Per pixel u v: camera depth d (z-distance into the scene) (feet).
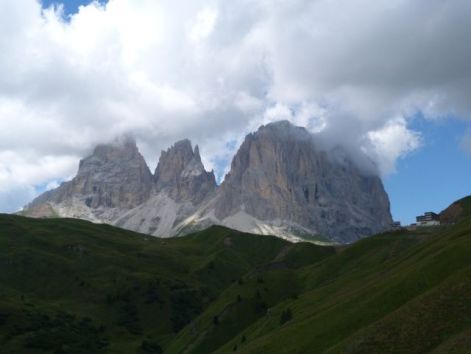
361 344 369.71
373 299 465.47
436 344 333.01
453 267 435.12
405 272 493.36
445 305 364.38
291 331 505.66
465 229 549.95
